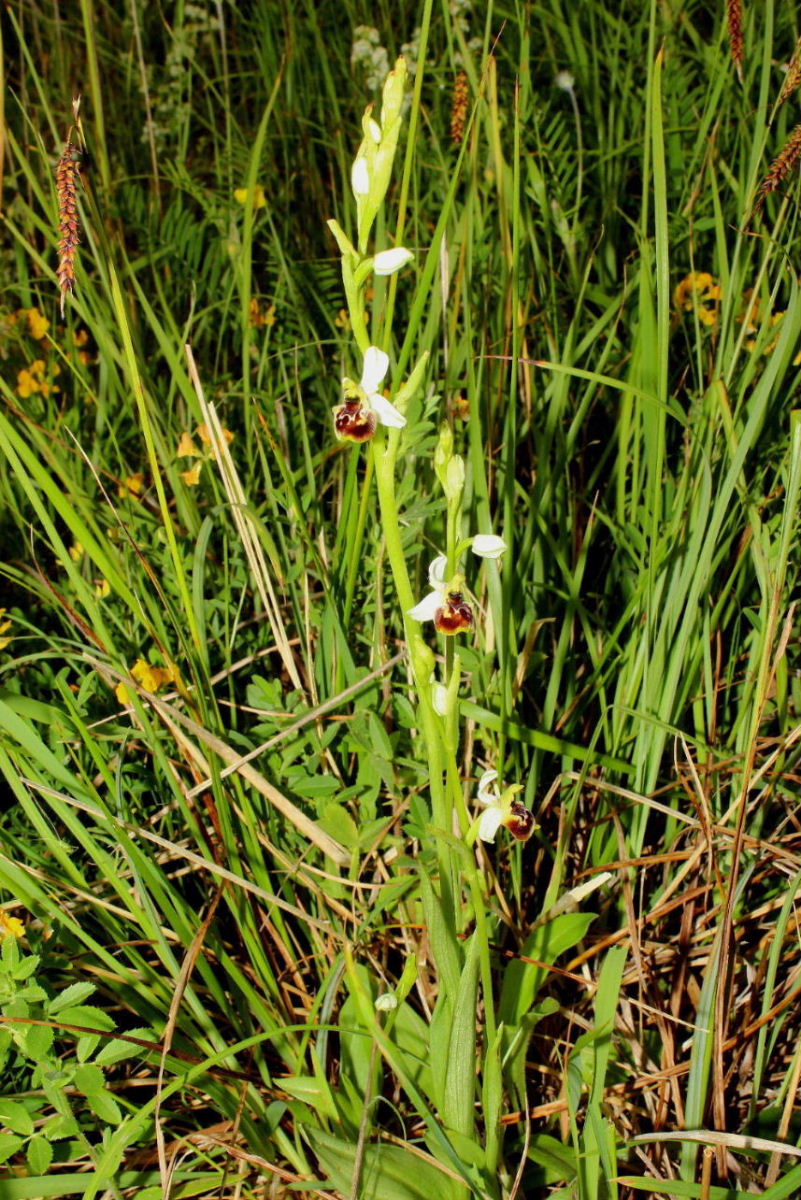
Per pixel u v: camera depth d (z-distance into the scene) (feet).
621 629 2.45
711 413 2.38
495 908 2.13
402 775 2.28
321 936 2.24
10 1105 1.81
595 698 2.55
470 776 2.37
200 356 3.50
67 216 1.79
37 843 2.29
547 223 2.96
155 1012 2.03
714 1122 2.10
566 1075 2.08
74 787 2.01
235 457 2.88
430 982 2.27
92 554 2.02
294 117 4.14
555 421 2.46
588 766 2.18
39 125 4.25
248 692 2.38
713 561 2.33
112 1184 1.88
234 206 3.30
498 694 2.33
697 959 2.34
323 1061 2.00
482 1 4.15
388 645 2.50
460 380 2.63
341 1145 1.92
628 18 4.58
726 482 2.15
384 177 1.63
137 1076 2.12
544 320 2.76
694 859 2.25
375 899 2.27
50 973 2.12
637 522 2.50
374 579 2.45
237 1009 2.19
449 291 2.68
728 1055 2.23
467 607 1.73
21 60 3.82
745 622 2.61
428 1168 1.96
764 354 2.64
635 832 2.29
